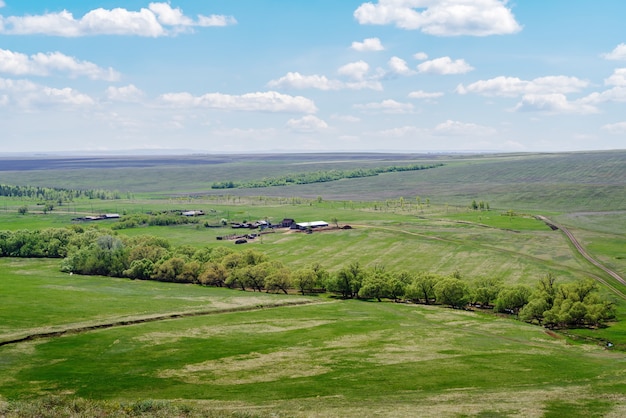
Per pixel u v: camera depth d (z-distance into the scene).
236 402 87.31
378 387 97.19
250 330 140.12
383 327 144.62
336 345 127.25
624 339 133.38
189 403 86.62
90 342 126.12
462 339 133.00
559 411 78.88
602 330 142.00
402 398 89.00
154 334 134.12
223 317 154.50
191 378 103.19
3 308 153.38
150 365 111.00
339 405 83.88
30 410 69.88
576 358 117.12
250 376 104.50
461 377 103.50
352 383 99.75
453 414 77.31
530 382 100.19
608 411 78.81
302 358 116.81
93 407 73.12
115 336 131.38
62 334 131.75
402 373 106.06
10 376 102.75
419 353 120.88
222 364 112.25
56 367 108.62
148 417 69.56
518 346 126.94
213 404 85.81
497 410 79.50
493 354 119.94
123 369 108.25
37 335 129.00
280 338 132.88
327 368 109.62
